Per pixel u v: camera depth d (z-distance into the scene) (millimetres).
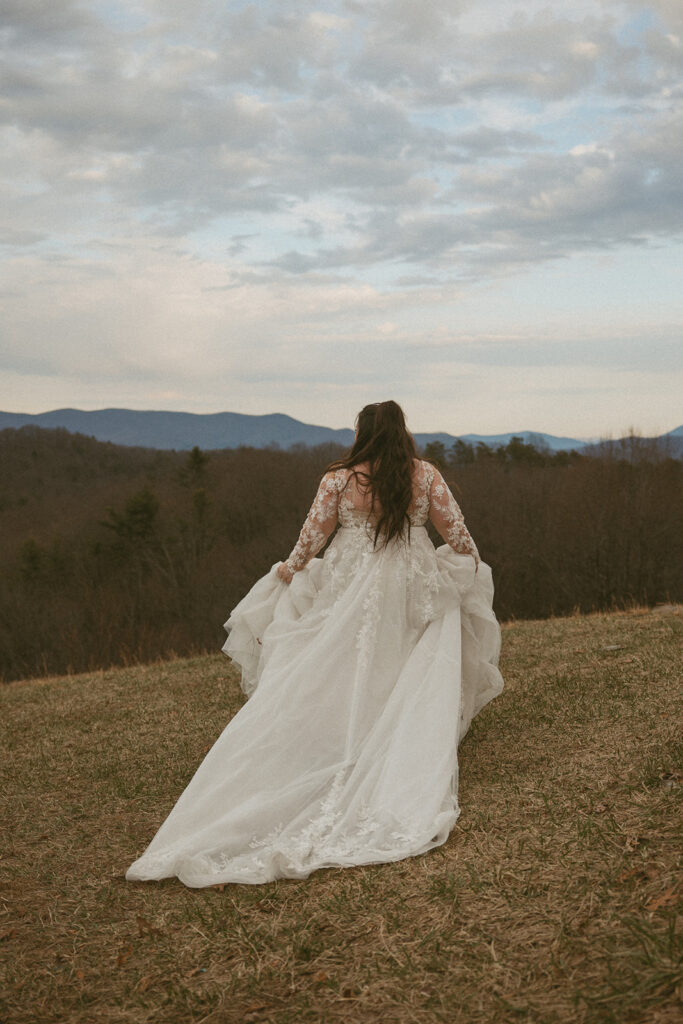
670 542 30859
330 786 3318
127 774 4602
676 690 4500
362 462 3855
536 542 31906
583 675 5301
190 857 3002
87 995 2316
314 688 3510
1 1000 2324
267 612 4129
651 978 1863
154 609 37125
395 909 2553
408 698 3498
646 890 2318
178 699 6449
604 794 3152
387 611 3672
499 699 5031
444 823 3016
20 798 4355
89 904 2941
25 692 7762
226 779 3311
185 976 2359
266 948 2449
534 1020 1863
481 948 2236
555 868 2607
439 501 3904
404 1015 1997
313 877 2891
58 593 39625
